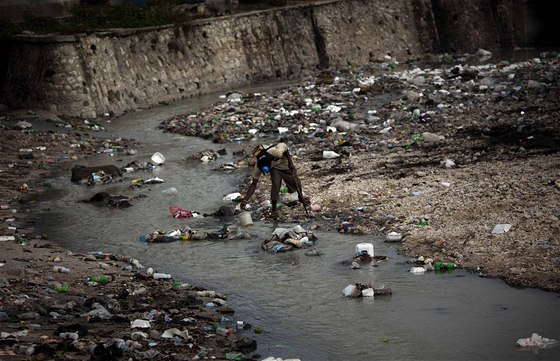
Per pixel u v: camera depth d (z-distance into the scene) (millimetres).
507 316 10227
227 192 17516
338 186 16406
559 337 9562
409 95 25844
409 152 18938
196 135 24156
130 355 9047
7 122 25797
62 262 13125
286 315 10773
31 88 28156
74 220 16141
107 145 23234
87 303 10984
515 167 16078
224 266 12945
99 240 14766
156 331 9875
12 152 22438
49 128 25516
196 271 12812
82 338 9547
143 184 18703
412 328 10078
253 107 26938
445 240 12953
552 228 12594
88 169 19594
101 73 28750
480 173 15992
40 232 15414
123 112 28891
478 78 28594
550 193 14086
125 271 12805
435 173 16500
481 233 12930
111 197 17406
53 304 10938
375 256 12758
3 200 17734
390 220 14266
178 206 16703
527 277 11289
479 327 9969
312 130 22891
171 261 13375
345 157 19141
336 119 22938
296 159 19422
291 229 14125
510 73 28812
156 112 28672
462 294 11031
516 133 19578
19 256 13367
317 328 10273
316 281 11977
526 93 24688
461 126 21188
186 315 10656
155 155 20641
